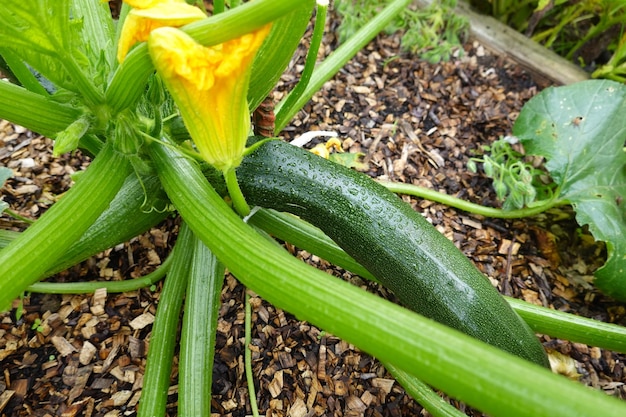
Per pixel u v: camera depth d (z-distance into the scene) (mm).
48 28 199
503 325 278
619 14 501
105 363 337
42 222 223
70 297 360
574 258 427
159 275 362
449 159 465
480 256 412
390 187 420
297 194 289
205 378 296
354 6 543
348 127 474
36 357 336
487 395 147
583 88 432
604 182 403
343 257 341
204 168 291
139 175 261
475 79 523
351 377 344
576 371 366
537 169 452
